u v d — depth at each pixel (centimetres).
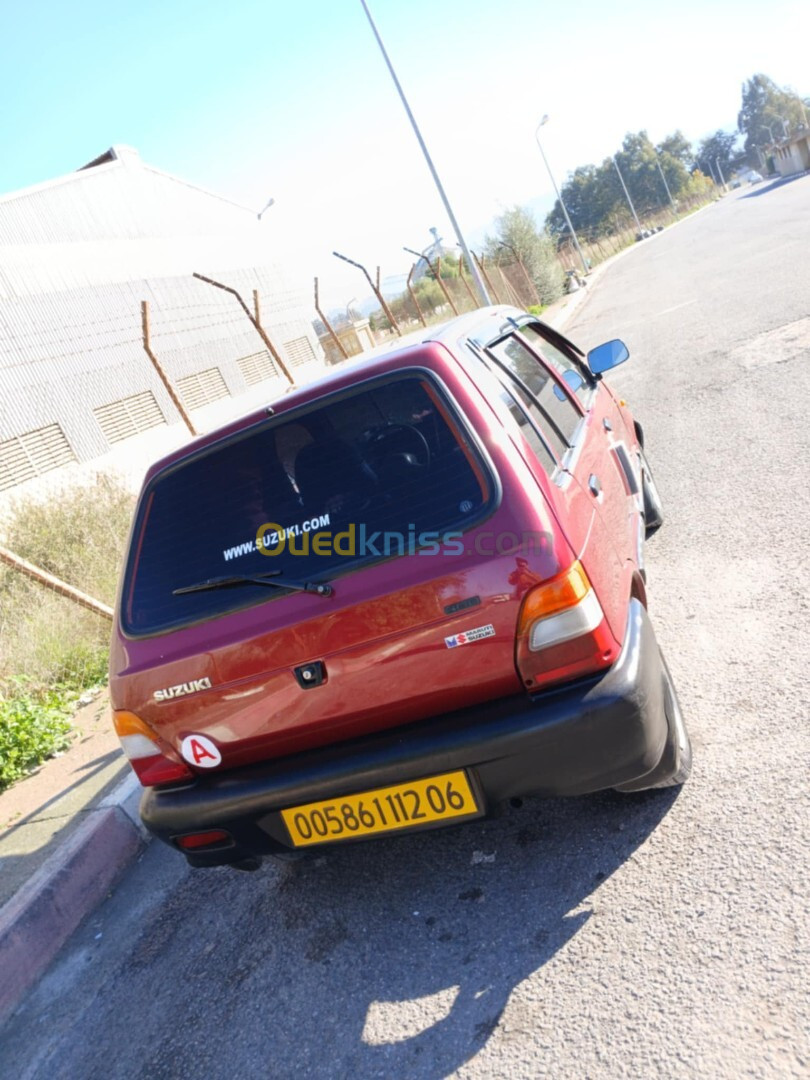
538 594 237
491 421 256
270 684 262
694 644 393
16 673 679
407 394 261
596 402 442
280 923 320
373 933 291
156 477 292
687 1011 216
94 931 369
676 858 269
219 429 286
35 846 423
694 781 301
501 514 240
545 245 3784
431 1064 231
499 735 239
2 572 869
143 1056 279
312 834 270
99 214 2403
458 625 241
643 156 15188
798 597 399
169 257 2661
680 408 842
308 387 280
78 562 884
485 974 254
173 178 2828
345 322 3362
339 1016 261
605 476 347
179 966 319
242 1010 281
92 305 2238
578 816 307
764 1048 198
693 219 7744
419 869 315
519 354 352
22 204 2156
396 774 250
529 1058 221
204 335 2698
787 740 303
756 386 808
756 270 1661
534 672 243
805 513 489
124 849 419
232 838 280
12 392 1930
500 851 306
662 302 1823
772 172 11719
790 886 241
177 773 287
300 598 256
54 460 1989
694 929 240
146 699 280
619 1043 215
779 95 18662
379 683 252
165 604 280
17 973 341
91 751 552
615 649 248
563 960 248
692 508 567
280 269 3394
